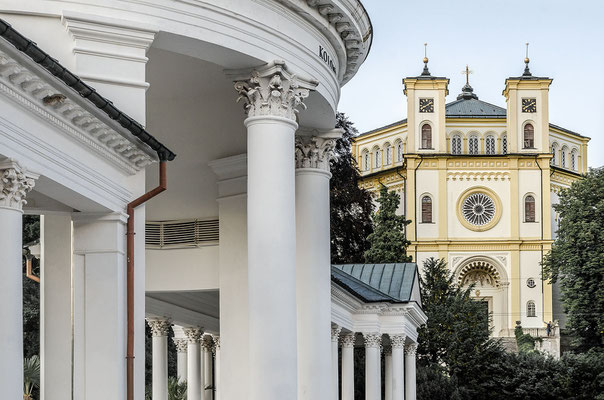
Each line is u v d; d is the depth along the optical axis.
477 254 103.69
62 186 14.66
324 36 22.06
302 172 25.41
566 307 78.44
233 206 26.50
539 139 104.88
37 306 45.50
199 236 28.42
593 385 63.31
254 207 20.27
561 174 107.94
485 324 63.56
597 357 65.50
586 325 76.44
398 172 105.38
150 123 26.08
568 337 101.88
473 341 61.53
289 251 20.22
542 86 105.25
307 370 25.05
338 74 24.22
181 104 24.95
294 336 20.12
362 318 36.34
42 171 13.98
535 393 62.66
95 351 16.42
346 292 32.62
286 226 20.23
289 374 19.94
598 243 78.12
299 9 20.69
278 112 20.44
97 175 15.76
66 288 18.95
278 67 20.08
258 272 20.05
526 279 103.31
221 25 19.14
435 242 103.31
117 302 16.48
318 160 25.55
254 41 19.78
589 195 80.75
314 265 25.25
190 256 28.45
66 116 14.31
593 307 76.88
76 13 17.23
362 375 50.31
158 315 33.38
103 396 16.33
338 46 22.69
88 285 16.55
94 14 17.55
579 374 63.50
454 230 104.00
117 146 16.06
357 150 112.25
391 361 39.81
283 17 20.52
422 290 66.19
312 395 25.02
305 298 25.17
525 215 104.12
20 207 13.36
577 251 78.88
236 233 26.41
